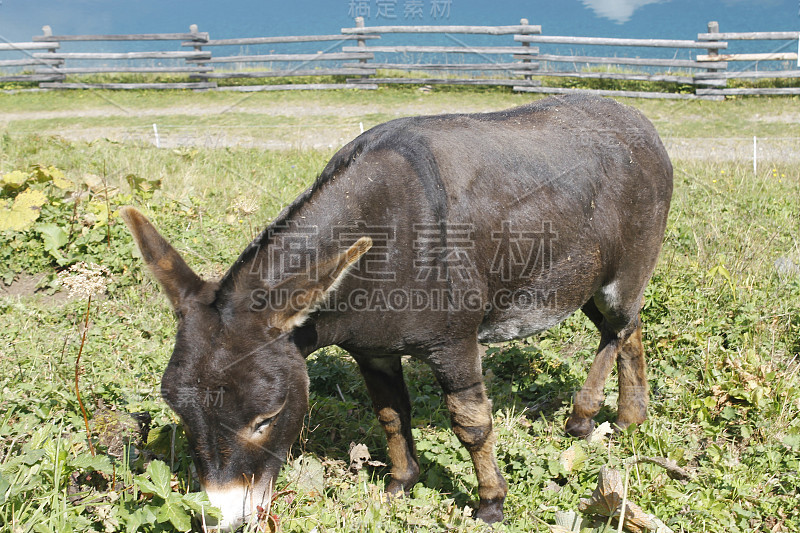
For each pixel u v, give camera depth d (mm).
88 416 3814
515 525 3457
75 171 8633
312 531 3117
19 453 3463
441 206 3230
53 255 5969
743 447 4078
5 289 5727
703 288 5652
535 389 4816
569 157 3799
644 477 3775
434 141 3424
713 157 11102
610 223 3926
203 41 20344
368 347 3305
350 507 3430
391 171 3193
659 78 17547
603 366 4348
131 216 2838
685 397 4504
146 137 14172
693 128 14320
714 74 17078
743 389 4348
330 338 3180
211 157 9852
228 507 2691
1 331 4863
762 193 8578
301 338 3025
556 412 4504
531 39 18672
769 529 3475
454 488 3822
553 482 3771
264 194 7895
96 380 4203
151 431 3512
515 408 4641
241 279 2857
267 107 17672
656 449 4008
